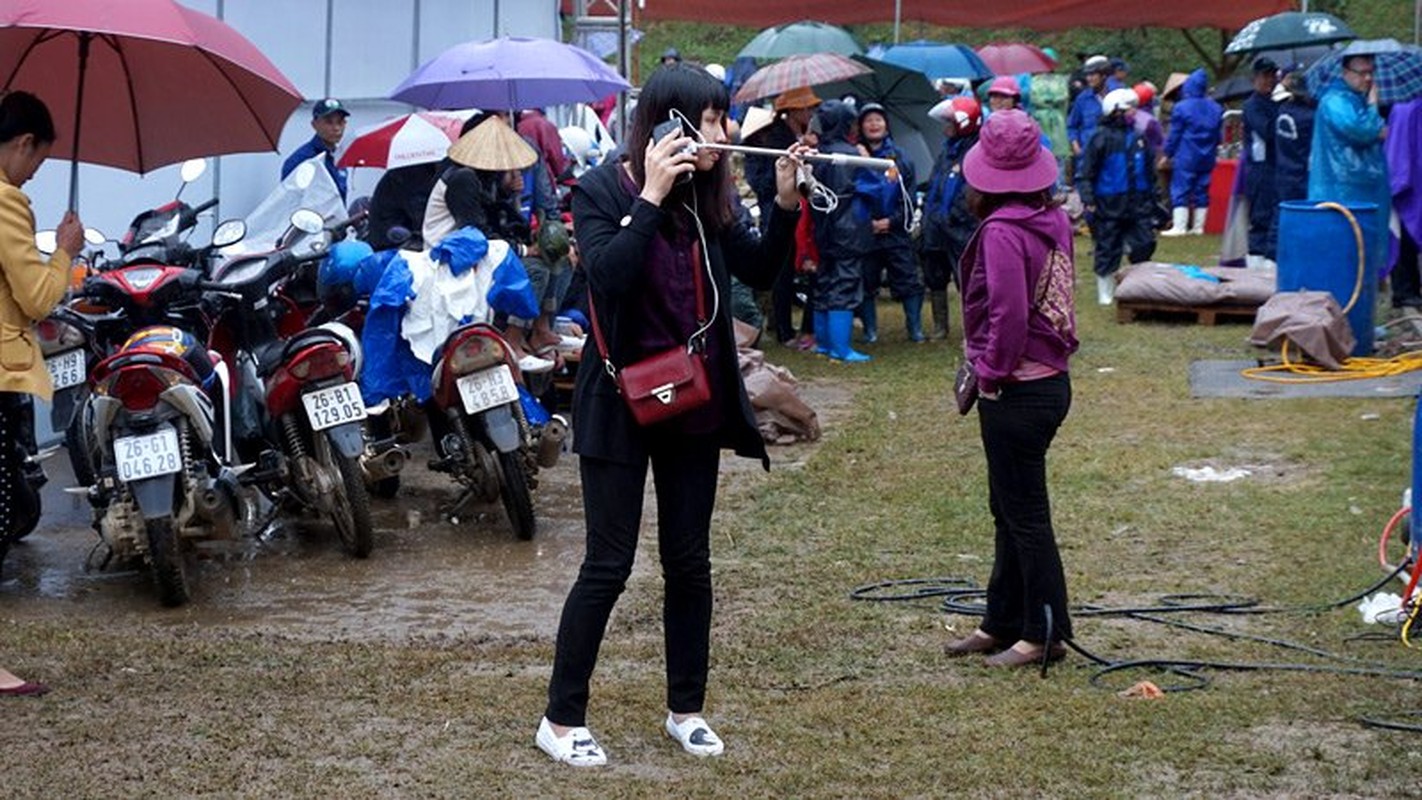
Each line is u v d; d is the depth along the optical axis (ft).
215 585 23.54
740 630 20.98
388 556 25.16
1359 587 22.36
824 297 42.83
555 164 44.60
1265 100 51.26
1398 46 42.39
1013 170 18.61
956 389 19.61
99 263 27.40
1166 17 83.46
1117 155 50.55
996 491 19.29
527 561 24.91
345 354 24.66
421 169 34.60
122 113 23.94
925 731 17.33
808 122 42.96
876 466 30.73
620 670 19.48
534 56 37.50
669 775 16.12
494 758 16.53
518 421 26.43
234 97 23.71
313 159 34.86
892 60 67.36
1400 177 42.88
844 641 20.56
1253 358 41.11
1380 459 29.84
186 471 22.35
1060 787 15.85
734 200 16.22
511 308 26.66
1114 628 21.01
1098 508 27.07
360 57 45.24
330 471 25.14
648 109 15.71
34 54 23.39
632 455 15.98
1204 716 17.69
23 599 22.71
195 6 36.78
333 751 16.72
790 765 16.37
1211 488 28.27
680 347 15.75
